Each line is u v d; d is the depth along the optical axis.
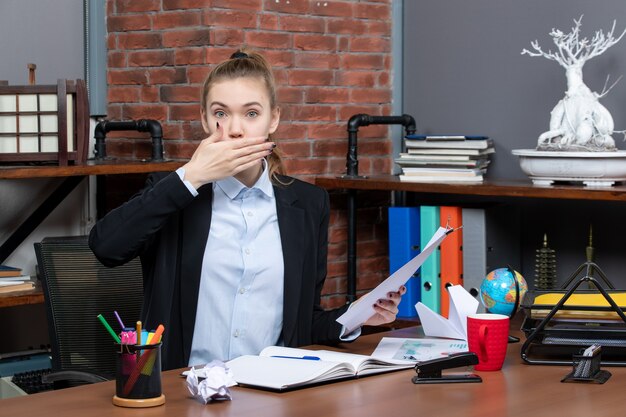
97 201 3.86
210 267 2.28
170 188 2.13
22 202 3.65
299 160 3.86
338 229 4.02
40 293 3.20
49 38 3.70
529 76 3.72
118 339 1.83
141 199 2.15
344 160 4.02
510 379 2.01
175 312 2.29
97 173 3.26
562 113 3.32
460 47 3.94
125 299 2.88
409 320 3.68
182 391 1.91
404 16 4.13
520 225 3.78
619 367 2.13
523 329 2.28
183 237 2.29
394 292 2.26
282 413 1.75
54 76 3.72
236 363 2.07
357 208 4.09
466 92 3.93
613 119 3.50
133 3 3.75
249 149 2.12
